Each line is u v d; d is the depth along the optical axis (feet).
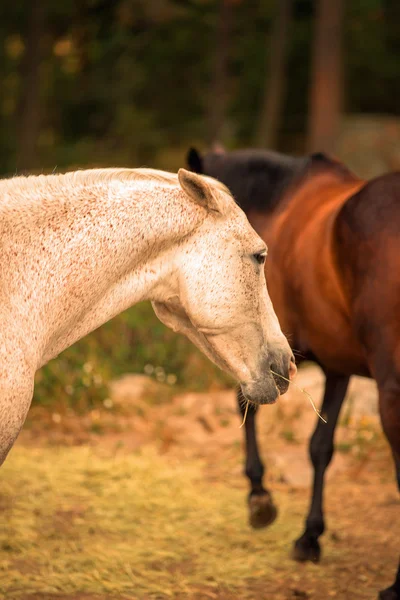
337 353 20.01
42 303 14.21
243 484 27.20
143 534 22.70
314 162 22.71
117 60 99.04
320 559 21.35
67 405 34.78
